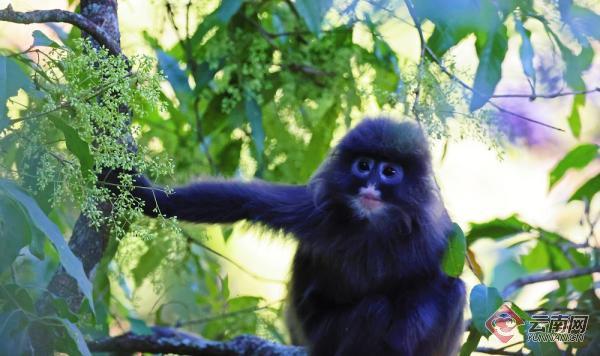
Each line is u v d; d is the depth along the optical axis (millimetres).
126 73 4969
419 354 7520
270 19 8938
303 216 7598
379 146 7246
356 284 7742
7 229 4594
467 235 8703
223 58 8289
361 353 7535
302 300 7992
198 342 7969
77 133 4773
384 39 8477
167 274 8555
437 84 6426
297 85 8758
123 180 5453
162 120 8727
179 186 7438
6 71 4508
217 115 8648
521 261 9586
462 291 7734
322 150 8766
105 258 7645
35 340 5105
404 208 7320
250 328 8680
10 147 5082
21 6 8578
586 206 8562
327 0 6223
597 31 6750
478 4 5926
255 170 8633
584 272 8258
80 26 5527
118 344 7816
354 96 8539
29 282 6672
